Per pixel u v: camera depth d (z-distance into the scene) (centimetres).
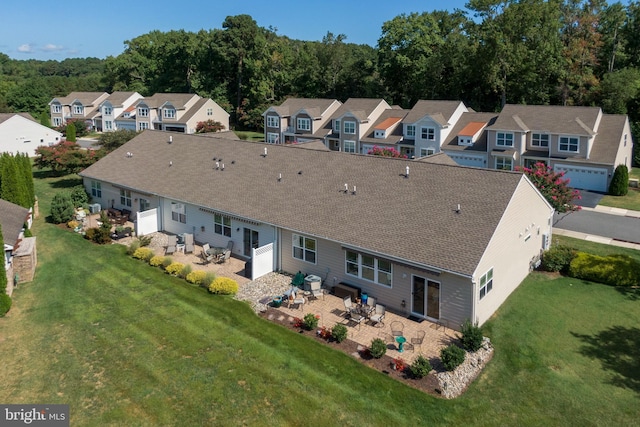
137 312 2312
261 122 9500
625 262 2655
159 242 3269
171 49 10644
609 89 6500
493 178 2428
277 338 2086
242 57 9819
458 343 2027
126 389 1745
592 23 7031
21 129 7512
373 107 6581
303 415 1622
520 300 2430
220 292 2500
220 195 3147
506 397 1730
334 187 2827
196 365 1888
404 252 2192
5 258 2455
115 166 4053
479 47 6844
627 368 1897
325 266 2556
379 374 1844
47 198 4669
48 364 1897
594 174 4703
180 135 4172
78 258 3012
